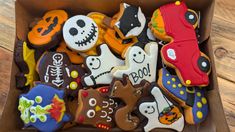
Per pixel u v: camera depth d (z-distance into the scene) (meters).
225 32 0.81
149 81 0.70
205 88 0.72
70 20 0.71
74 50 0.71
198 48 0.71
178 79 0.70
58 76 0.70
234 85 0.77
